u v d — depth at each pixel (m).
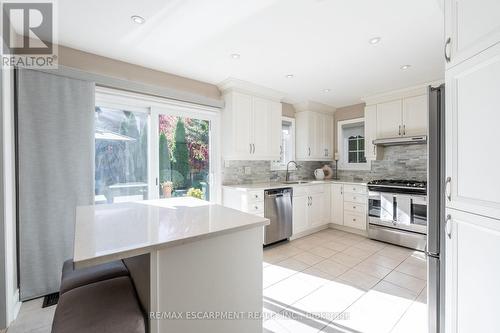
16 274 1.98
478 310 1.02
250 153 3.42
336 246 3.38
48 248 2.10
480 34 0.98
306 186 3.88
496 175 0.93
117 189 2.64
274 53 2.40
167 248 1.04
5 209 1.70
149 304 1.02
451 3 1.15
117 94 2.55
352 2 1.64
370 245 3.41
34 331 1.69
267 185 3.54
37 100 2.04
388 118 3.74
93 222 1.32
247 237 1.31
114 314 0.97
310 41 2.16
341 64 2.67
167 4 1.66
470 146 1.05
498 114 0.92
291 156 4.50
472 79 1.03
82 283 1.26
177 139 3.07
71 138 2.19
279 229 3.43
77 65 2.32
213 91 3.36
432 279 1.49
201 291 1.15
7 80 1.77
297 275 2.51
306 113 4.32
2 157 1.68
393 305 1.98
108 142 2.59
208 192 3.38
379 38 2.12
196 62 2.62
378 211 3.55
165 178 2.98
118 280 1.24
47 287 2.10
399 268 2.65
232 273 1.26
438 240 1.47
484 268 0.99
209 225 1.25
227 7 1.69
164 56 2.47
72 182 2.19
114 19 1.83
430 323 1.50
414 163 3.80
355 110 4.52
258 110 3.52
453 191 1.16
